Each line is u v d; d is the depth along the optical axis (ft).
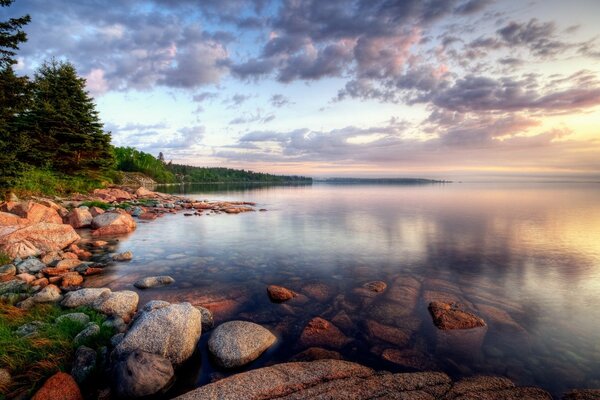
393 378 15.60
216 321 22.21
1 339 16.38
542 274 33.53
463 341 19.67
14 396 13.39
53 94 106.42
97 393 14.62
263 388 14.44
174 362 16.63
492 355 18.20
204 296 26.61
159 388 14.69
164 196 133.49
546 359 17.83
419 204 121.29
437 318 22.40
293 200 145.18
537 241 50.88
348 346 19.10
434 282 30.94
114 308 22.43
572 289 29.09
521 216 82.28
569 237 54.19
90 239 49.83
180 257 40.16
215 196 173.47
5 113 50.49
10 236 36.17
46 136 97.81
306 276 32.83
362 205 117.08
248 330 19.22
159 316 17.81
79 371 15.02
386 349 18.75
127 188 147.02
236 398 13.73
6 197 58.54
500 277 32.53
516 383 15.61
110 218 57.36
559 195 182.29
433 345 19.22
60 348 16.71
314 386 14.76
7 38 48.55
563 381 15.87
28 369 14.98
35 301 23.66
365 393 14.33
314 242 50.44
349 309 24.48
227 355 17.15
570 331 21.09
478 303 25.66
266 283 30.55
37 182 81.56
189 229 61.87
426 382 15.33
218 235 56.08
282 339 19.88
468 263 37.96
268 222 72.38
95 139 114.73
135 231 58.49
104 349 17.11
